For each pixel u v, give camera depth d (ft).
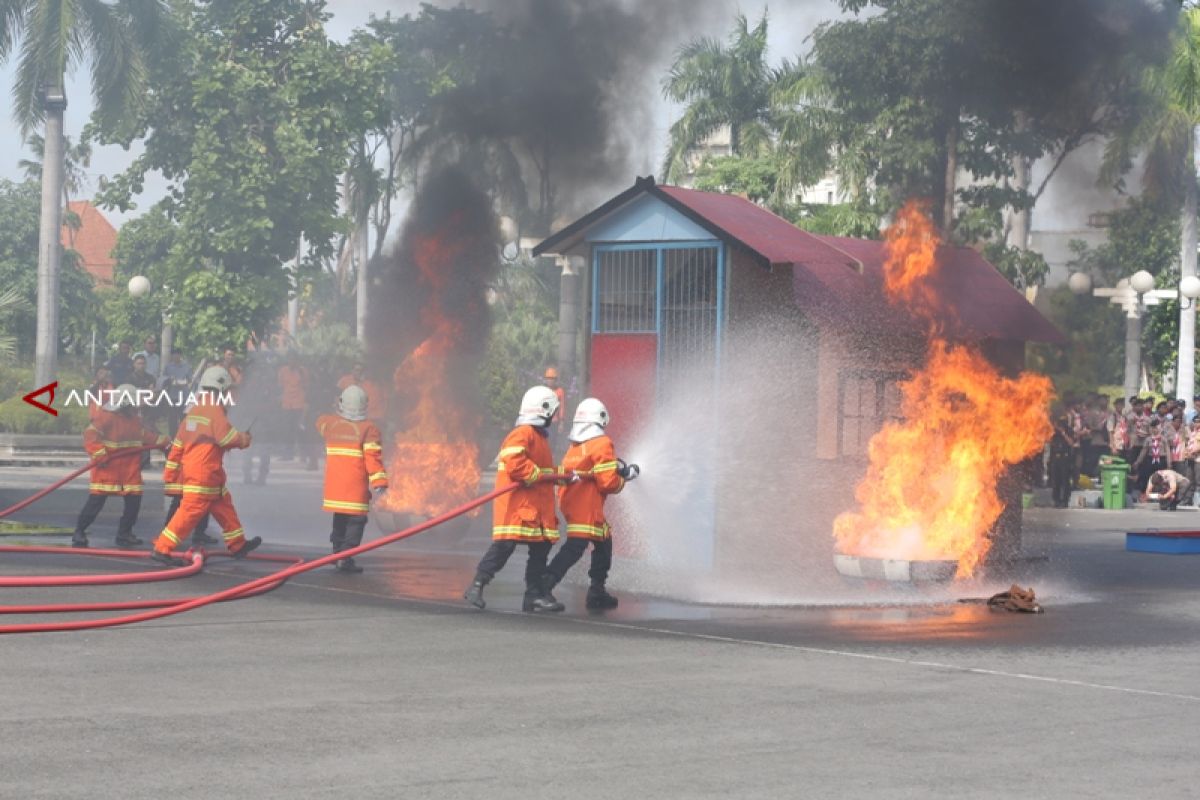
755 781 21.59
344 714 25.57
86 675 28.58
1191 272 121.08
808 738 24.57
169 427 96.02
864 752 23.65
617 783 21.30
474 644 33.35
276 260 106.93
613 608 40.50
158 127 106.73
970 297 56.85
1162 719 26.94
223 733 23.89
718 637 35.45
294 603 39.11
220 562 48.03
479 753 22.94
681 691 28.40
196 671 29.25
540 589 39.32
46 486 79.77
